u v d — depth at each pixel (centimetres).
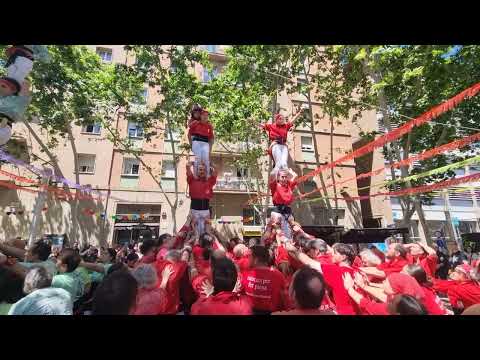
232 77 1591
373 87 1001
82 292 471
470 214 2667
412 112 1346
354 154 612
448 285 467
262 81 1501
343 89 1512
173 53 1652
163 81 1586
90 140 2108
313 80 1638
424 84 1146
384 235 1180
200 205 579
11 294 320
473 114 1325
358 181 2606
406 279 351
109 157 2109
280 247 521
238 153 2156
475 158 519
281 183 620
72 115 1712
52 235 1778
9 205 1866
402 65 967
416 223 2578
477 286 445
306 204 2294
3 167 1872
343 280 359
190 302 432
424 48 720
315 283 247
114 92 1584
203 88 1589
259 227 2219
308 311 244
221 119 1608
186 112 1608
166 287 370
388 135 536
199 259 481
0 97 345
